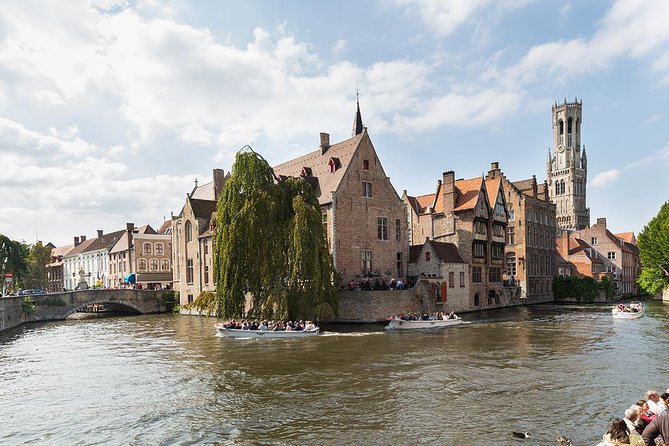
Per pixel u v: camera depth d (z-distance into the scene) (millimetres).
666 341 28703
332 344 28531
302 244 33500
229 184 34438
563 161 140250
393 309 39781
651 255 59406
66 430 14891
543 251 66438
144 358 26031
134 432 14555
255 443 13430
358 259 44594
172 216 61969
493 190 55312
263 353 26125
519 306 57375
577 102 138625
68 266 102750
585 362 22750
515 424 14453
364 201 45625
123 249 79875
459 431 13969
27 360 26547
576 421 14641
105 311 63250
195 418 15602
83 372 22953
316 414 15688
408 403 16656
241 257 33000
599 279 76312
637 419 12141
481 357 24156
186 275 57156
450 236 51625
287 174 52844
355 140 46719
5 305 42344
